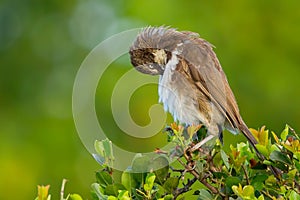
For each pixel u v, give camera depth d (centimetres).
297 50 1498
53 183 1452
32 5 1719
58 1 1711
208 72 844
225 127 859
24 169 1468
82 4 1698
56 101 1595
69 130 1518
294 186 591
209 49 878
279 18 1508
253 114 1446
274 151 598
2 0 1719
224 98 835
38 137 1520
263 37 1499
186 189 599
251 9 1506
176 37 866
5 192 1441
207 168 613
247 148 626
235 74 1458
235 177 582
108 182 598
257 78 1460
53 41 1683
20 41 1688
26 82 1645
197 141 779
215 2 1506
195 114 835
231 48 1479
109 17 1631
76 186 1438
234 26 1494
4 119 1593
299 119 1452
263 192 598
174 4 1484
